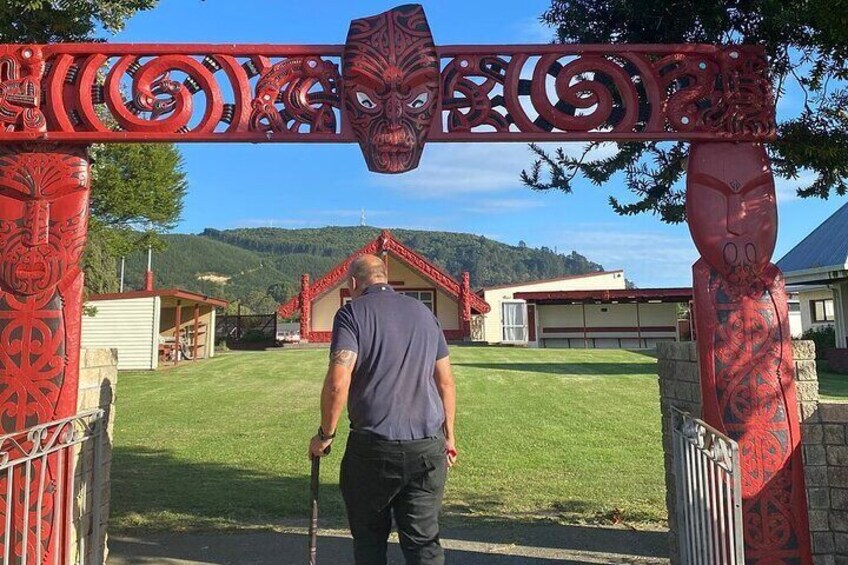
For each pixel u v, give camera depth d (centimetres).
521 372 1625
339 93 365
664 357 409
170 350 2209
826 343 1975
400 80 356
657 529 491
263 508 562
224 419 1066
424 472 291
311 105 364
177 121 357
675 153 479
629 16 417
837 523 345
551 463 733
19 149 354
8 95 350
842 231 1812
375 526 297
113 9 489
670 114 365
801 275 1800
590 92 366
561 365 1786
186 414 1117
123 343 1959
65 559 336
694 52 368
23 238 348
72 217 352
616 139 367
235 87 361
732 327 352
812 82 415
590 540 466
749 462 342
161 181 2233
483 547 453
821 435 352
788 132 411
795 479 342
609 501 578
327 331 2934
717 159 366
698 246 361
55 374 341
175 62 360
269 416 1095
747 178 364
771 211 362
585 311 3058
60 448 327
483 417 1030
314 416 1091
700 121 364
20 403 339
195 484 654
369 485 291
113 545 459
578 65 368
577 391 1304
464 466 719
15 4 432
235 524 511
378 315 303
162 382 1594
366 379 296
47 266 347
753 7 399
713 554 316
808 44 405
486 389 1340
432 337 311
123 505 569
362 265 324
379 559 296
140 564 422
